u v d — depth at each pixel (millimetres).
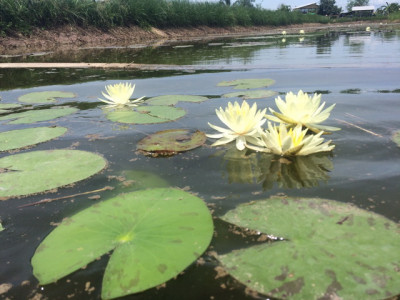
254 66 4938
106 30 12195
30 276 862
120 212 1115
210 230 1000
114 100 2775
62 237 1005
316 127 1872
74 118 2385
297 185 1267
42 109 2705
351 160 1461
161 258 893
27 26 10336
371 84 3096
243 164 1500
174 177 1390
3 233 1050
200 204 1141
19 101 3082
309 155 1562
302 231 975
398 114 2082
